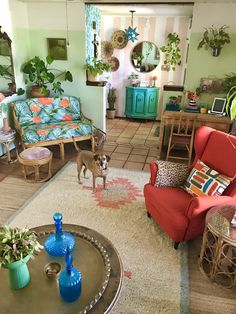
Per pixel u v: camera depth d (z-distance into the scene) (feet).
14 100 14.61
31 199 10.03
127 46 20.54
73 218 9.04
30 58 15.66
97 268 5.32
